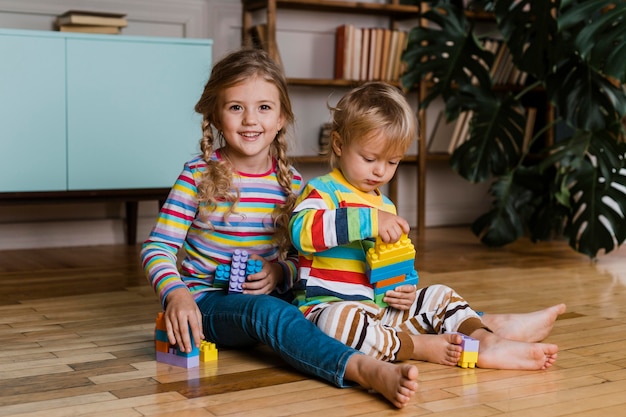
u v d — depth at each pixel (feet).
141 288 8.21
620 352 5.66
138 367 5.20
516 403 4.50
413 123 5.15
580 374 5.09
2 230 11.29
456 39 11.56
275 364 5.26
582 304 7.45
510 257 10.54
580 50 9.59
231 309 5.28
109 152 10.45
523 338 5.60
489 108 11.28
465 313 5.44
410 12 13.30
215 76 5.50
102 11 11.50
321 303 5.17
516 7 10.53
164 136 10.74
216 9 12.29
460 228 14.05
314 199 5.15
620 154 10.19
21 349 5.70
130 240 11.78
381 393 4.47
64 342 5.92
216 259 5.59
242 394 4.62
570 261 10.23
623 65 9.23
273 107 5.52
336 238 4.89
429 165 14.34
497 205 11.35
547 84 10.32
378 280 5.05
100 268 9.54
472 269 9.52
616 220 10.11
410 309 5.52
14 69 9.83
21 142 9.97
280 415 4.26
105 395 4.60
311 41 13.11
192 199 5.51
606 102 10.02
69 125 10.19
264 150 5.63
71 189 10.30
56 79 10.07
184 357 5.18
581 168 10.46
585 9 9.77
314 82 12.35
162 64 10.62
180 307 5.05
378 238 4.98
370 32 12.85
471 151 11.18
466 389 4.74
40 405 4.42
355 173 5.16
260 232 5.62
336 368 4.66
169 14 11.96
